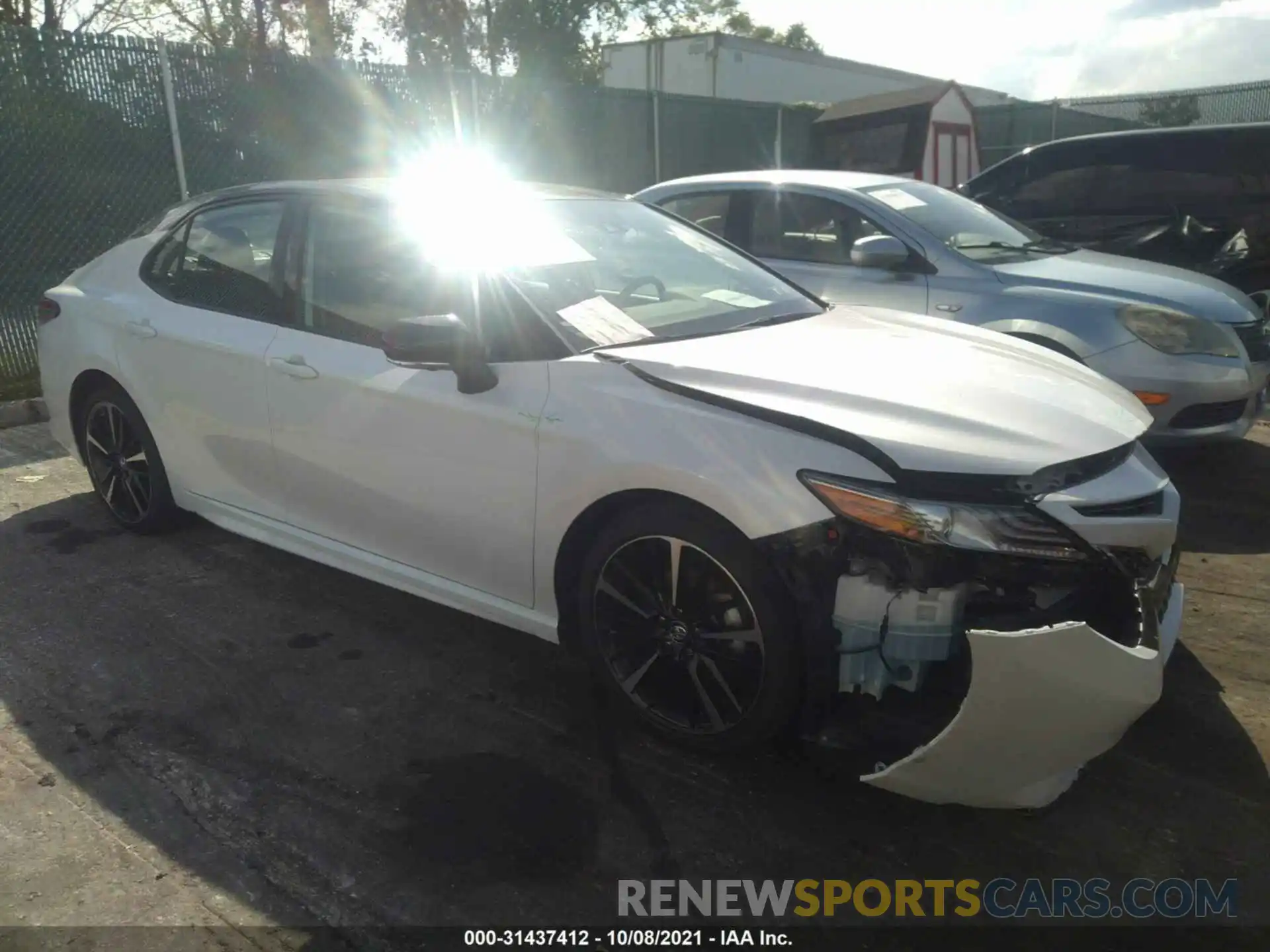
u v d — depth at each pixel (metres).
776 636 2.55
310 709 3.22
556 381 2.96
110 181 7.80
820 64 25.39
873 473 2.43
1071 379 3.07
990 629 2.39
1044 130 15.72
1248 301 5.43
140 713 3.20
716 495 2.56
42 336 4.78
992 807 2.44
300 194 3.86
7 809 2.71
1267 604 3.95
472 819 2.67
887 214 5.81
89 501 5.19
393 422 3.32
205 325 3.98
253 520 4.02
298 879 2.45
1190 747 3.00
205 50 8.22
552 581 3.04
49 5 15.04
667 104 12.44
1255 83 13.16
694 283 3.71
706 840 2.60
